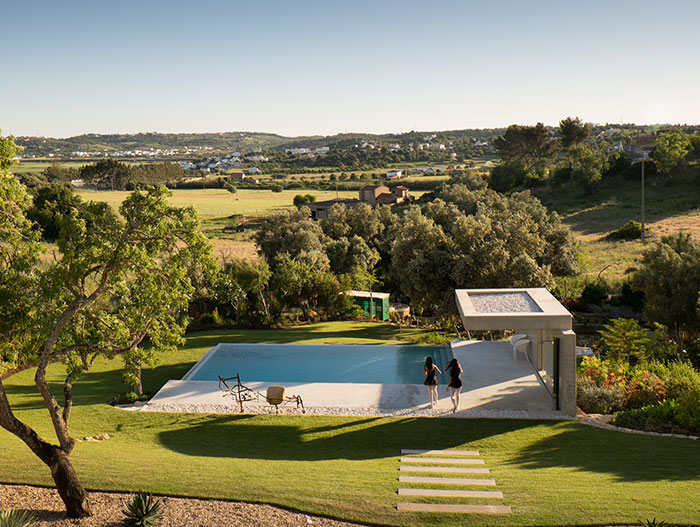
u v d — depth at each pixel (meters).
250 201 126.00
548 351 16.52
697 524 7.73
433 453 12.27
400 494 9.05
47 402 9.08
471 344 22.53
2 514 7.12
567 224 68.62
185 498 8.77
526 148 124.06
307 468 10.70
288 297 34.09
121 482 9.41
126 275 10.15
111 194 130.00
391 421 14.45
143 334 10.48
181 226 9.71
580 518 8.06
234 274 30.50
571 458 11.58
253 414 15.08
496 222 28.69
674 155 75.94
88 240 9.03
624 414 14.30
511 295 18.59
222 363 21.47
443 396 16.44
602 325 33.31
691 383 14.98
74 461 10.79
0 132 9.09
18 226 9.51
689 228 58.62
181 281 10.34
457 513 8.31
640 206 71.62
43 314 9.52
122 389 18.27
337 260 49.72
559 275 38.41
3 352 10.28
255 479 9.69
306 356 22.34
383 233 57.16
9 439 12.86
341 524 7.98
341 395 16.66
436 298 27.00
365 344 24.08
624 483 9.61
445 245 27.30
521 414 14.82
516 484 9.66
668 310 24.38
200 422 14.55
